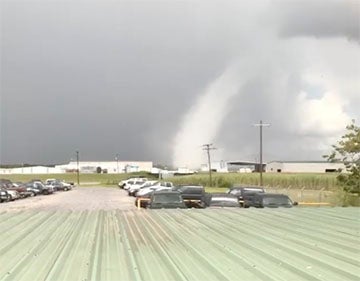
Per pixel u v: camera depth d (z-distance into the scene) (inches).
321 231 361.1
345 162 1264.8
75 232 356.8
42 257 265.4
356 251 282.2
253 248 292.2
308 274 227.5
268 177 2864.2
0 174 6530.5
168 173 5821.9
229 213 494.9
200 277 222.4
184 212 506.0
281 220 430.6
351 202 1192.2
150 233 353.4
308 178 2667.3
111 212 503.8
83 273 229.1
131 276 223.9
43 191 2610.7
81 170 7209.6
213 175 3528.5
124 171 7239.2
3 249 289.1
